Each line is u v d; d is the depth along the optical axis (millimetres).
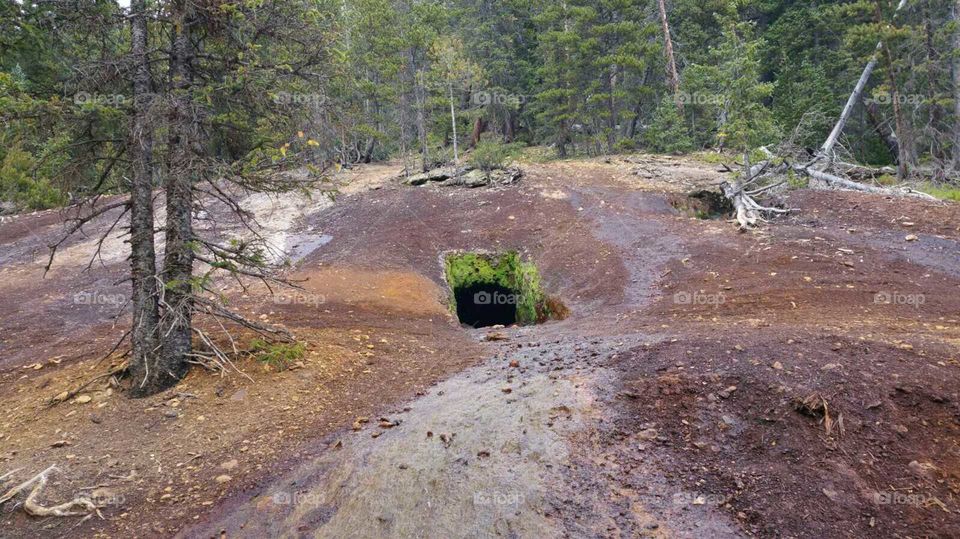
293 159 6211
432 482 4469
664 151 23922
